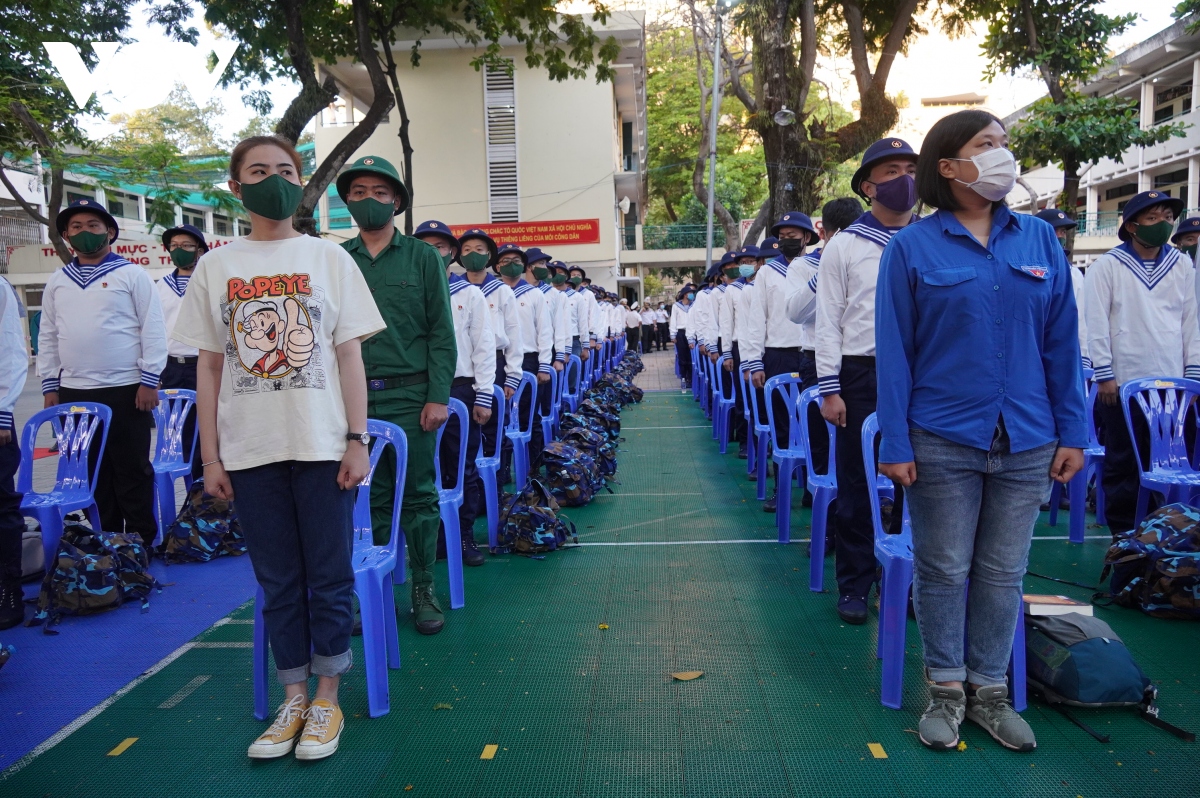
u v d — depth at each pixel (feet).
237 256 9.02
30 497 14.88
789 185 40.57
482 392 15.62
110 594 13.83
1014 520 8.82
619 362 56.08
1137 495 15.16
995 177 8.22
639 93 77.10
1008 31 37.04
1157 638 11.80
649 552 16.69
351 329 9.20
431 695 10.66
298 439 8.84
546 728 9.78
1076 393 8.64
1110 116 34.53
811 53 41.22
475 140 65.57
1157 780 8.46
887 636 10.15
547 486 20.57
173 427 18.08
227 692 10.94
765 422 22.02
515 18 42.68
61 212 15.53
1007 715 9.23
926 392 8.75
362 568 10.13
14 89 31.89
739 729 9.68
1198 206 76.18
